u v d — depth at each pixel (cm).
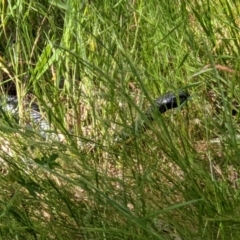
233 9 232
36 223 160
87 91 210
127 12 232
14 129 173
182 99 198
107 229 146
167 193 165
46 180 174
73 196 168
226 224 149
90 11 222
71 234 159
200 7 226
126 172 180
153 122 186
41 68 216
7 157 188
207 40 222
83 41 217
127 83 206
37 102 218
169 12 226
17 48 226
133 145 178
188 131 194
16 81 218
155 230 153
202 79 211
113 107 196
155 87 211
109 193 162
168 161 184
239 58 197
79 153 172
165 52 221
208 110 199
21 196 166
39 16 244
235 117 200
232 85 182
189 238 150
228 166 182
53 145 176
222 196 157
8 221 156
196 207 159
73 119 207
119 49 204
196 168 168
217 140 196
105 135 190
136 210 155
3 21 230
